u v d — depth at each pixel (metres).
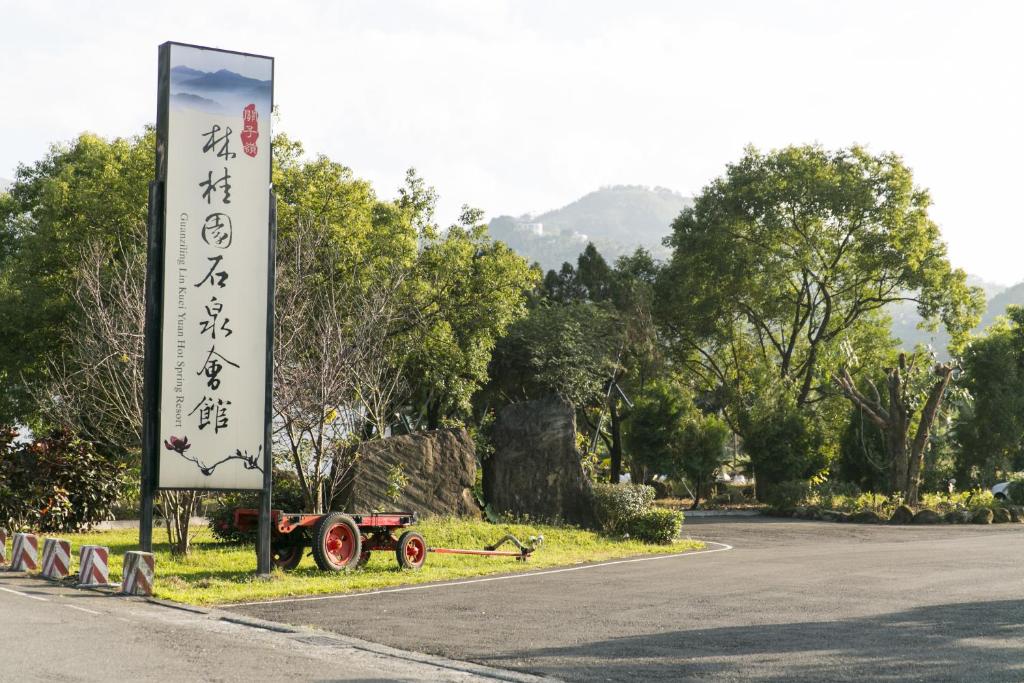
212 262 16.41
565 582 17.09
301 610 13.60
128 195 29.84
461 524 24.42
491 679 9.01
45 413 28.94
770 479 47.50
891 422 39.62
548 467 27.33
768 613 13.11
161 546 21.70
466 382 34.19
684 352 61.25
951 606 13.64
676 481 57.88
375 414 24.92
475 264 34.56
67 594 14.69
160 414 16.12
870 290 57.94
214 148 16.42
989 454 54.66
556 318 41.22
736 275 55.28
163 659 9.42
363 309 24.97
